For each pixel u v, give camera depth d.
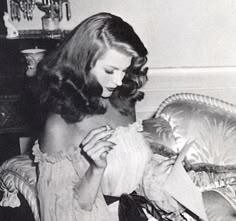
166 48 1.60
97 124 1.25
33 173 1.21
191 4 1.58
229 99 1.68
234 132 1.33
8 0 1.55
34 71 1.47
